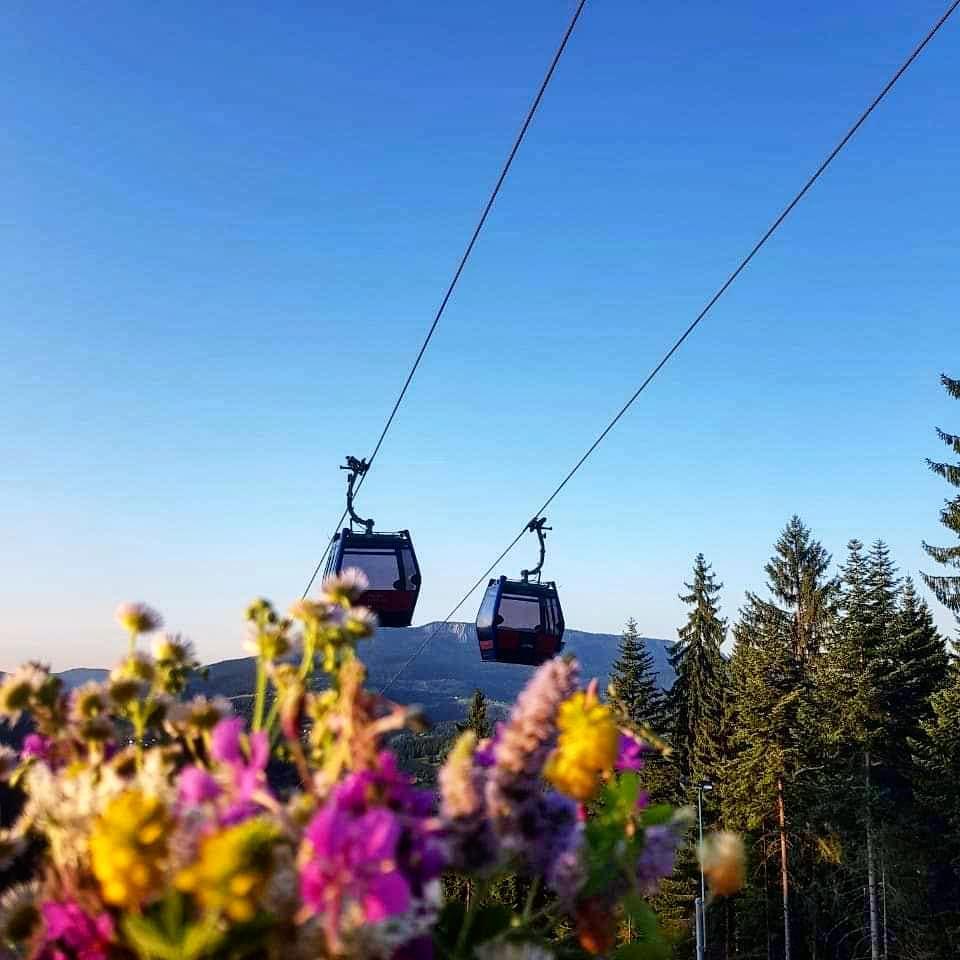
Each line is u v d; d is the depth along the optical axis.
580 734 1.27
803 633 82.88
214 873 0.97
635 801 1.39
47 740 1.46
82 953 1.10
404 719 1.21
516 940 1.35
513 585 20.61
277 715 1.34
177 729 1.41
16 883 1.22
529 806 1.31
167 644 1.53
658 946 1.34
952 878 43.72
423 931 1.11
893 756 47.34
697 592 64.75
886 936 42.00
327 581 1.54
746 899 44.47
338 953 1.00
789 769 44.09
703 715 56.53
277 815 1.08
